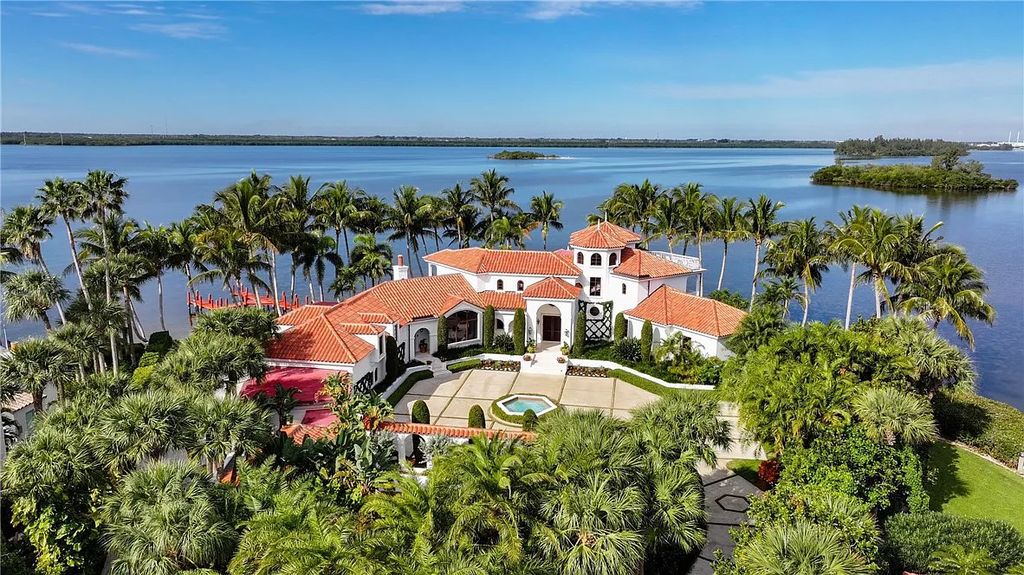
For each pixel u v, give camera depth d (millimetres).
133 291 61125
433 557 19469
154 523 21094
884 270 52188
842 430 31734
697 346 54656
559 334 63719
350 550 19375
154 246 63000
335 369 44656
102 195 57125
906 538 28172
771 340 38250
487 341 59312
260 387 41781
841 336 36844
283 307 78688
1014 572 23578
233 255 62250
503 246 80750
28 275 47844
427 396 50656
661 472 26031
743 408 34125
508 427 45188
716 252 136750
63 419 30531
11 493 25906
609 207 89438
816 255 61344
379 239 145500
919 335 39750
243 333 41750
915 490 31016
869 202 190125
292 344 45781
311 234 69812
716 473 38375
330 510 23234
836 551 21312
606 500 22203
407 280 60250
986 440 41156
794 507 26125
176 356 34688
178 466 23609
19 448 26750
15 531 28359
